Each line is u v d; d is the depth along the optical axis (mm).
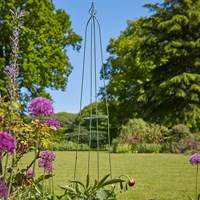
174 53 26609
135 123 22047
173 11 28031
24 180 3061
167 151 20219
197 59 26906
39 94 23312
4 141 2010
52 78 23828
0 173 2900
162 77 27750
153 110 27281
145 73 31812
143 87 28297
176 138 20734
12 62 2799
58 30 24656
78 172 9578
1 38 22328
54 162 12820
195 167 11219
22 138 2934
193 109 26328
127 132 21609
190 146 19391
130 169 10555
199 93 26859
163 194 6254
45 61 23484
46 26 23875
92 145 24641
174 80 25625
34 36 22594
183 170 10383
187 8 27625
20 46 22266
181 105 26500
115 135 25906
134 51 28688
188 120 26250
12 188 2951
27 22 22953
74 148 22797
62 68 24516
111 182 3107
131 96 31516
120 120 31047
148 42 28016
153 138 21359
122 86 32000
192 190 6730
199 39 26641
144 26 28953
